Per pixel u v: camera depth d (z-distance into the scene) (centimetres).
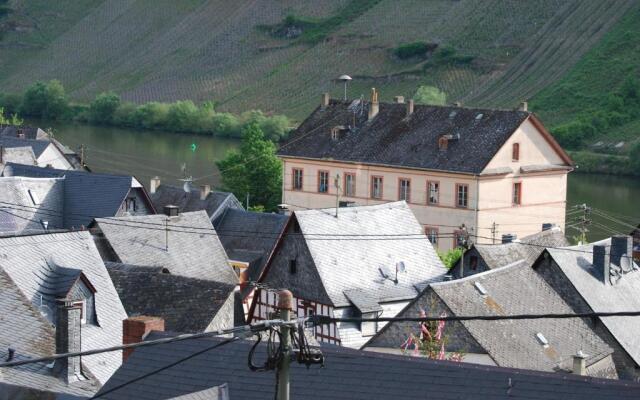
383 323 8800
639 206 17475
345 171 13888
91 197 10912
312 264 8788
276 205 15825
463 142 13275
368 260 9075
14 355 5119
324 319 2878
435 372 3972
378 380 4003
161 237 9488
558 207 13538
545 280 7806
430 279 9238
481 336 6500
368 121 14250
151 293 7550
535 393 3809
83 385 5134
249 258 10875
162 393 4219
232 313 7588
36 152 15775
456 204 13050
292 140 14462
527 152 13262
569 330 7131
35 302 6247
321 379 4062
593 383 3784
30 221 10569
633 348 7631
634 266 8412
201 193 12388
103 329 6322
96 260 6662
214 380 4206
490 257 8619
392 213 9594
